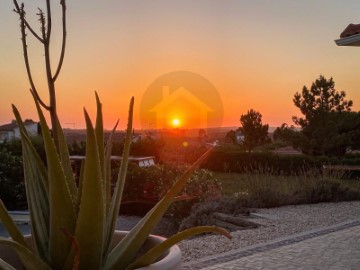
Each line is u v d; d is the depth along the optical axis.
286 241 8.25
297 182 14.77
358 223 10.09
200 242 8.30
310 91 32.56
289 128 33.25
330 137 32.00
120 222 13.37
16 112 2.70
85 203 2.39
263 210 12.12
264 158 29.97
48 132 2.44
